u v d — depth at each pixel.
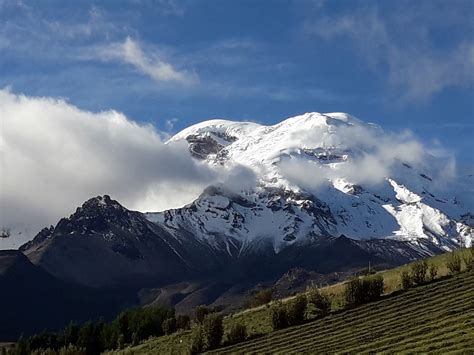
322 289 134.50
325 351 89.25
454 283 109.12
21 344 161.62
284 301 130.38
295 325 112.50
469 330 78.12
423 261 122.62
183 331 137.75
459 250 136.25
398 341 82.69
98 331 165.38
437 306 98.44
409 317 96.56
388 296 112.81
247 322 125.75
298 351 94.38
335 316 109.94
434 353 70.44
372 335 91.38
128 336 157.38
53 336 172.12
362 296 114.38
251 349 104.69
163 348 127.50
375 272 135.38
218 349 111.44
